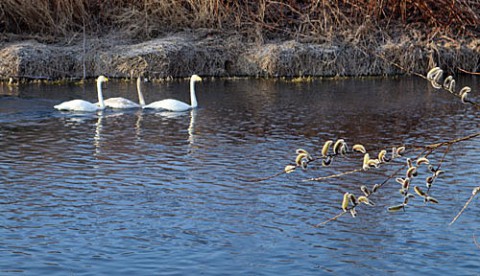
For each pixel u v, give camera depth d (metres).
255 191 14.02
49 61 28.20
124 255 10.97
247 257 10.93
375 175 15.11
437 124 20.06
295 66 29.41
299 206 13.17
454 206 13.10
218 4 31.22
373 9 31.33
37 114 21.39
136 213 12.76
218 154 16.80
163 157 16.52
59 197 13.59
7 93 24.92
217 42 30.23
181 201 13.41
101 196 13.66
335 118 20.92
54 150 17.08
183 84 27.56
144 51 28.75
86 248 11.23
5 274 10.27
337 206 13.19
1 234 11.77
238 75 29.62
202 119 20.94
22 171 15.27
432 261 10.80
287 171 6.29
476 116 21.20
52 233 11.83
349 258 10.92
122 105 22.52
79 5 30.77
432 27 31.86
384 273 10.41
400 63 30.03
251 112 21.88
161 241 11.52
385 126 19.81
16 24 30.66
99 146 17.53
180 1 31.48
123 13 31.36
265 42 30.84
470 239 11.61
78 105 21.98
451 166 15.66
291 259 10.88
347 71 29.75
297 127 19.75
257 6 31.69
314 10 31.30
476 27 31.86
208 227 12.12
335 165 15.88
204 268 10.53
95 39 30.16
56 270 10.43
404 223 12.34
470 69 30.44
